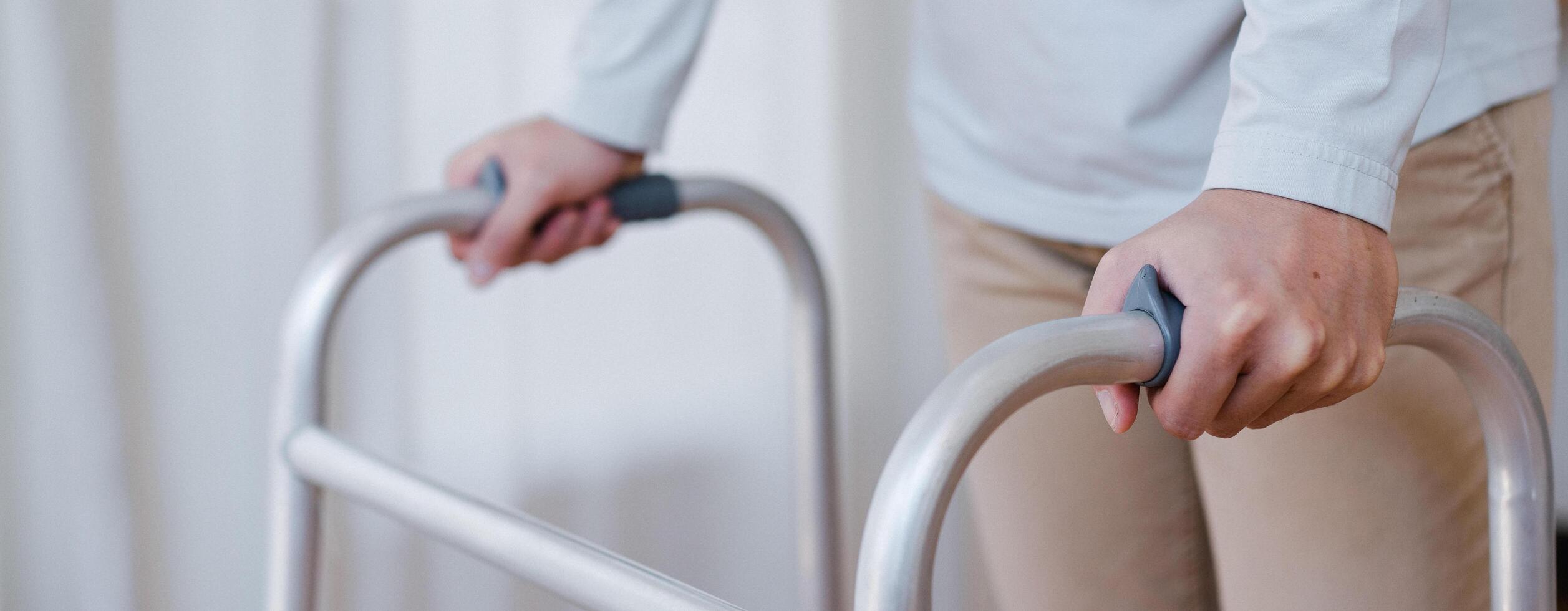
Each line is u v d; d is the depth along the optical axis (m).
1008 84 0.77
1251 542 0.75
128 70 1.12
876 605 0.43
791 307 0.93
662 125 0.83
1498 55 0.65
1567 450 1.65
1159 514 0.86
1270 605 0.74
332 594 1.33
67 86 1.07
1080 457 0.85
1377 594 0.70
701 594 0.53
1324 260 0.48
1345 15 0.50
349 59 1.24
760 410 1.69
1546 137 0.69
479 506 0.62
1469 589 0.70
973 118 0.82
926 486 0.43
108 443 1.13
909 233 1.73
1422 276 0.66
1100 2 0.70
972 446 0.44
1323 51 0.50
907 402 1.79
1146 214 0.73
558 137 0.80
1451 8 0.63
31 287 1.08
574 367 1.51
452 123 1.34
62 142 1.07
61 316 1.09
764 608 1.75
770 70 1.58
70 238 1.08
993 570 0.94
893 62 1.67
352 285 0.72
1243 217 0.49
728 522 1.69
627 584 0.55
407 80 1.30
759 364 1.68
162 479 1.20
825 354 0.93
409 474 0.65
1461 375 0.57
